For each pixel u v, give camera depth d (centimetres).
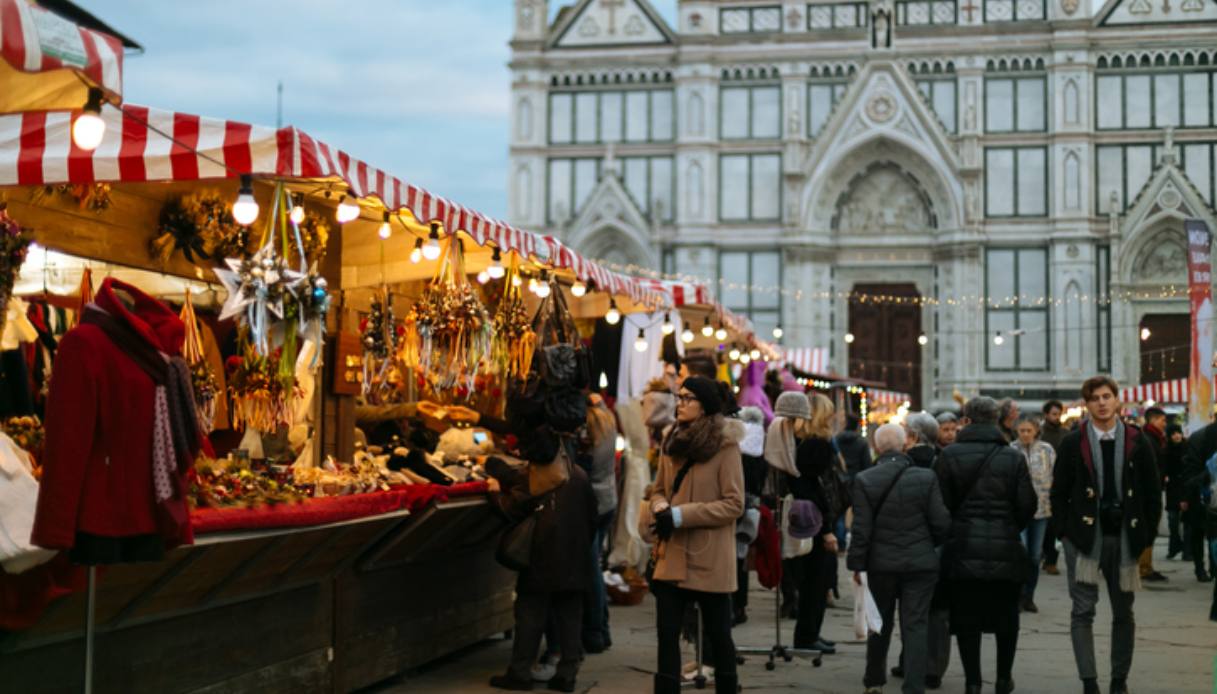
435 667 1261
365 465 1152
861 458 1845
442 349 1310
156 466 698
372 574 1103
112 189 1055
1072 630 1126
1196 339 2161
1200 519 2130
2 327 790
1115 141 5541
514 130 5838
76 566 723
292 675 986
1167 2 5506
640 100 5800
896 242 5709
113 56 675
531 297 1728
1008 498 1120
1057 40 5541
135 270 1103
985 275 5609
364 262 1395
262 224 1188
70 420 672
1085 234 5500
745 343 2558
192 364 1078
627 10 5806
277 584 956
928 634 1205
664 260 5741
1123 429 1123
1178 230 5441
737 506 973
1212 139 5481
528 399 1152
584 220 5750
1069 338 5500
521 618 1151
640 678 1227
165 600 820
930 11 5688
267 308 1004
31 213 988
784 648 1336
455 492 1147
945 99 5659
